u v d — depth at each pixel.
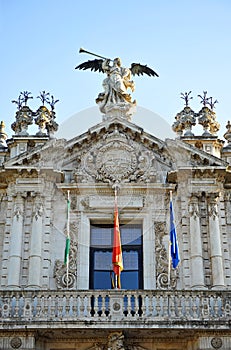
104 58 36.66
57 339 27.84
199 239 30.36
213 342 26.80
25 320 26.69
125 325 26.61
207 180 31.72
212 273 29.73
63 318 26.81
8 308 27.25
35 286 29.09
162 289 28.16
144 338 27.92
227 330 26.75
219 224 31.16
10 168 31.47
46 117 34.59
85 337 27.81
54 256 30.52
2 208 32.06
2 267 30.19
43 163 31.77
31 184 31.56
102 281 30.52
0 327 26.47
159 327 26.56
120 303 27.34
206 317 27.12
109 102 35.25
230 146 34.19
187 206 31.42
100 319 26.83
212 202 31.30
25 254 30.22
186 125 34.41
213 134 34.66
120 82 35.53
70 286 29.77
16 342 26.67
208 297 27.69
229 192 32.47
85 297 27.53
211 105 35.66
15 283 29.20
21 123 34.31
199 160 32.00
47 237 30.78
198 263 29.77
